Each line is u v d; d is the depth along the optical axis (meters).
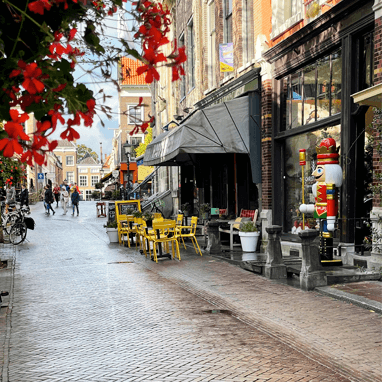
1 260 11.91
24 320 6.53
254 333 5.68
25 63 1.66
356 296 6.96
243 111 12.92
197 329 5.89
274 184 12.48
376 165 8.41
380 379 4.20
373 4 8.55
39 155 1.64
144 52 1.90
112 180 54.75
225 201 16.31
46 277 9.76
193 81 20.34
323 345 5.13
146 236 12.30
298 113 11.59
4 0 1.69
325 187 9.20
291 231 12.15
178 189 21.86
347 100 9.26
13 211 19.56
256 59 12.95
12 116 1.60
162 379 4.33
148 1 2.00
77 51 1.93
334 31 9.68
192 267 10.57
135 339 5.57
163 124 26.67
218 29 16.08
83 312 6.89
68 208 37.81
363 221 9.20
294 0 11.59
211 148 12.66
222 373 4.43
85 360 4.90
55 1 1.75
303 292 7.73
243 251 12.43
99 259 12.21
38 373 4.55
